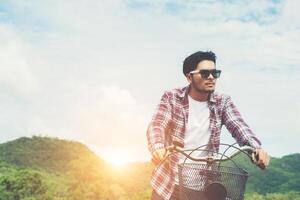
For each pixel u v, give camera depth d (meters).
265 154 3.09
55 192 107.19
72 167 106.12
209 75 3.56
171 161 3.55
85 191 102.88
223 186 2.90
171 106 3.69
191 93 3.70
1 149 193.38
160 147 3.24
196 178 2.96
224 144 3.06
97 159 113.38
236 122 3.61
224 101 3.73
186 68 3.66
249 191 156.88
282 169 186.12
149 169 147.38
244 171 2.97
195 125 3.66
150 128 3.55
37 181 106.94
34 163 177.62
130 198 117.50
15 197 104.25
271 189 164.25
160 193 3.56
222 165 3.08
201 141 3.66
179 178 3.03
